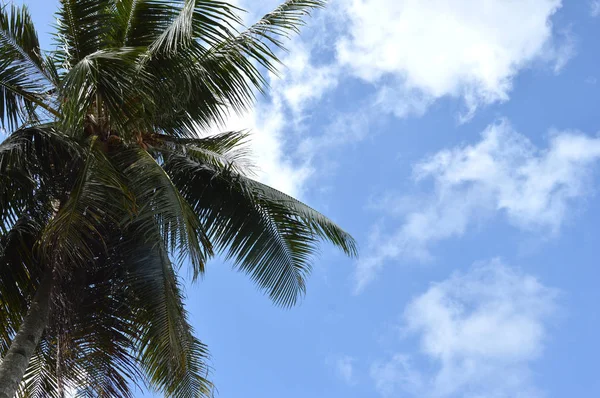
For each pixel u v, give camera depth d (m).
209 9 10.85
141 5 11.49
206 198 12.62
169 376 10.83
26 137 10.40
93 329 10.85
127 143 11.05
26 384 11.06
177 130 12.48
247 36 11.53
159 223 10.67
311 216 12.42
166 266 10.98
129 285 10.86
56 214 10.14
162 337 10.44
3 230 10.53
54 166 10.73
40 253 10.49
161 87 10.95
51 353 11.21
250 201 12.66
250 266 12.61
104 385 10.64
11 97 11.07
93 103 11.17
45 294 10.17
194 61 11.26
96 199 9.64
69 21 10.95
